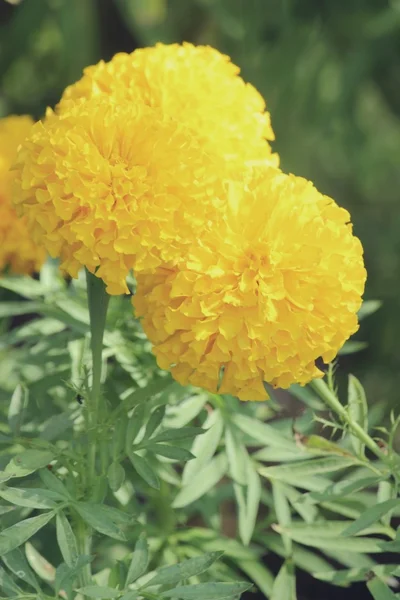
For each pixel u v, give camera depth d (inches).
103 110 26.0
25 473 26.0
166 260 25.6
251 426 29.3
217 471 29.3
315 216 26.0
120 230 25.6
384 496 27.5
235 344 25.6
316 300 25.7
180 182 25.7
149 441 26.9
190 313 25.5
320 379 27.0
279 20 57.1
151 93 27.6
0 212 32.2
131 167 26.0
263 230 25.9
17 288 31.5
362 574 27.3
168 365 26.1
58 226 26.1
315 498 27.1
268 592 30.1
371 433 37.6
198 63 28.4
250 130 28.0
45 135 26.1
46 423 28.0
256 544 38.7
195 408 29.2
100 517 26.0
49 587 28.7
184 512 31.7
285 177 26.6
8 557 25.7
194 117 27.3
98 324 26.8
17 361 32.1
